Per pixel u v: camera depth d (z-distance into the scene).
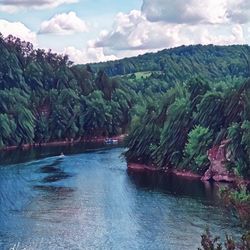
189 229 64.19
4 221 70.19
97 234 63.38
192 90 119.56
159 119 123.50
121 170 118.75
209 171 103.25
